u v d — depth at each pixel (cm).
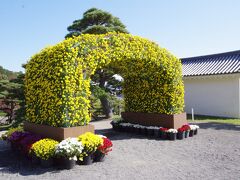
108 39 872
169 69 1073
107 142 741
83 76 797
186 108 2023
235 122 1491
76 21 1862
